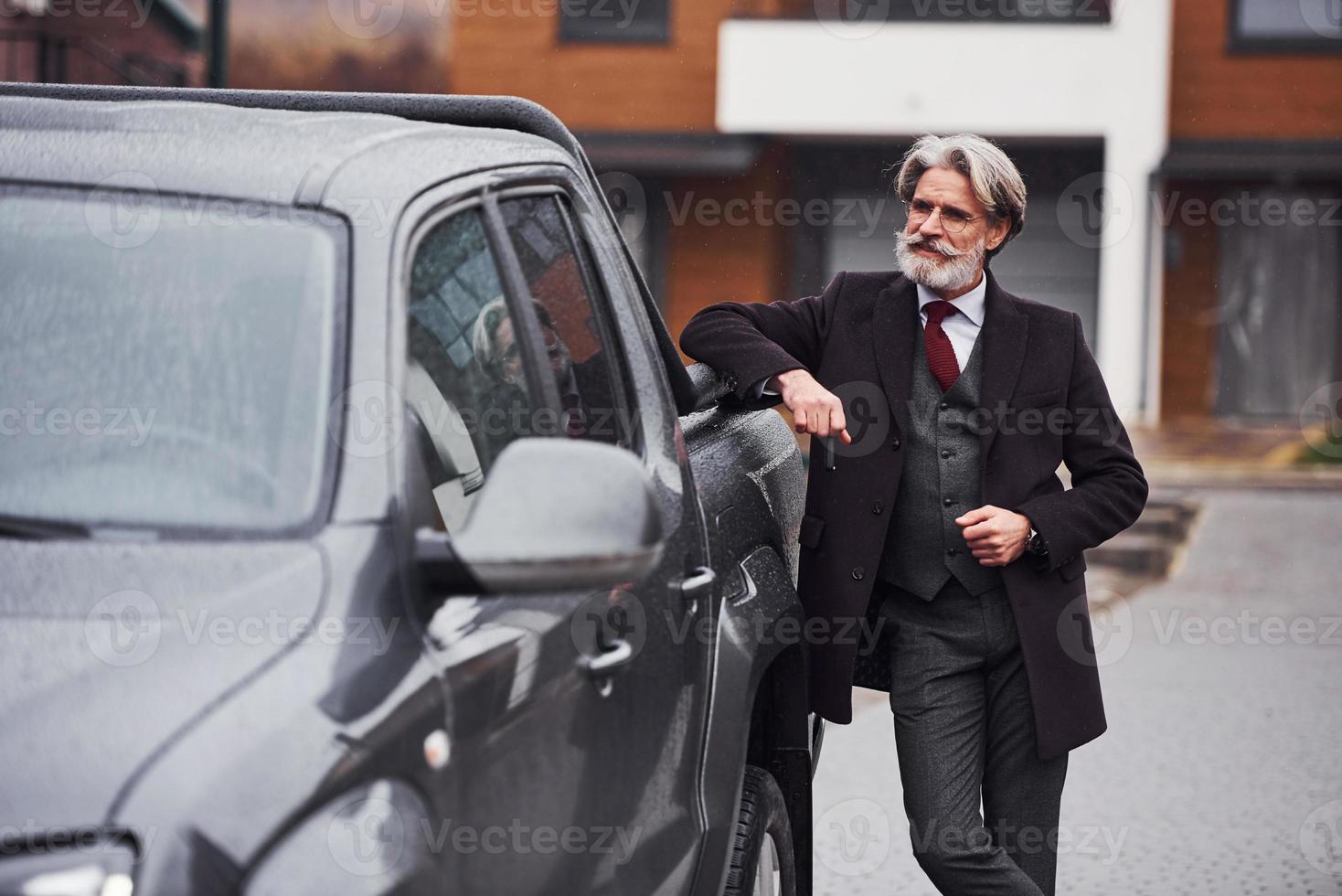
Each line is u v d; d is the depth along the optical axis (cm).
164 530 379
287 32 3944
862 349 698
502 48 4009
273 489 387
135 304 419
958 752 678
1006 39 3825
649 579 510
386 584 375
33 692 333
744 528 629
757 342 687
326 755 338
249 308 417
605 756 462
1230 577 2094
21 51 2938
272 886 320
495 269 489
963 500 681
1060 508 666
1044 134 3847
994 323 689
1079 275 3984
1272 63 3900
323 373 405
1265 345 3925
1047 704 670
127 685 336
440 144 492
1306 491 2916
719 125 3928
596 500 382
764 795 625
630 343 576
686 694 532
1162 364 3950
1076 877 970
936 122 3853
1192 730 1333
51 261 429
